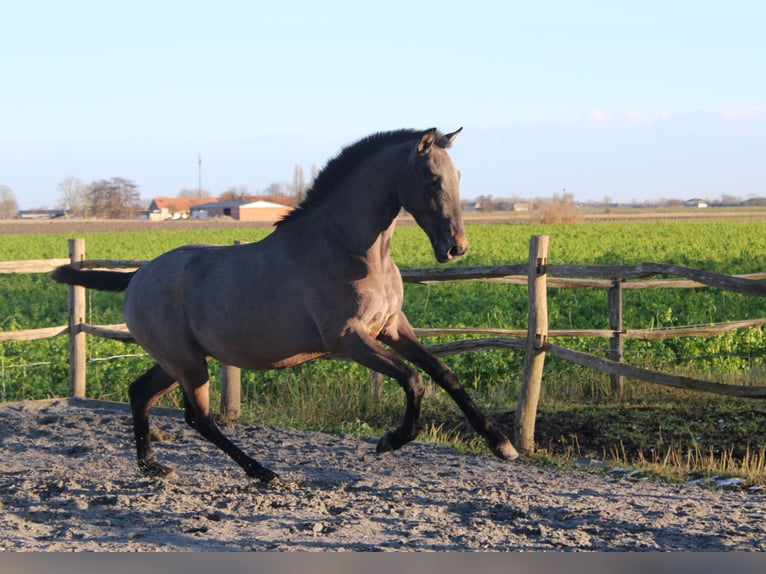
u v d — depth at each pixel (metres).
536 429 8.95
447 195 5.76
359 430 8.84
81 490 6.54
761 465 7.28
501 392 10.81
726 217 106.94
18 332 10.13
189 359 6.83
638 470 7.10
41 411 9.89
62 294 25.45
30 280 29.17
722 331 10.70
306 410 9.69
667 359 12.48
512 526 5.35
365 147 6.20
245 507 5.95
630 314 15.98
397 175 5.98
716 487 6.57
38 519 5.68
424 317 15.95
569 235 57.34
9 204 180.62
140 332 6.98
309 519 5.61
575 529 5.23
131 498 6.18
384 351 6.09
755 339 13.27
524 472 7.07
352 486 6.54
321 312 6.16
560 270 7.83
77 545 4.95
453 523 5.48
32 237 63.69
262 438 8.46
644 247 42.16
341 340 6.15
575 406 10.14
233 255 6.68
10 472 7.21
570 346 13.15
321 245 6.20
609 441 8.51
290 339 6.34
